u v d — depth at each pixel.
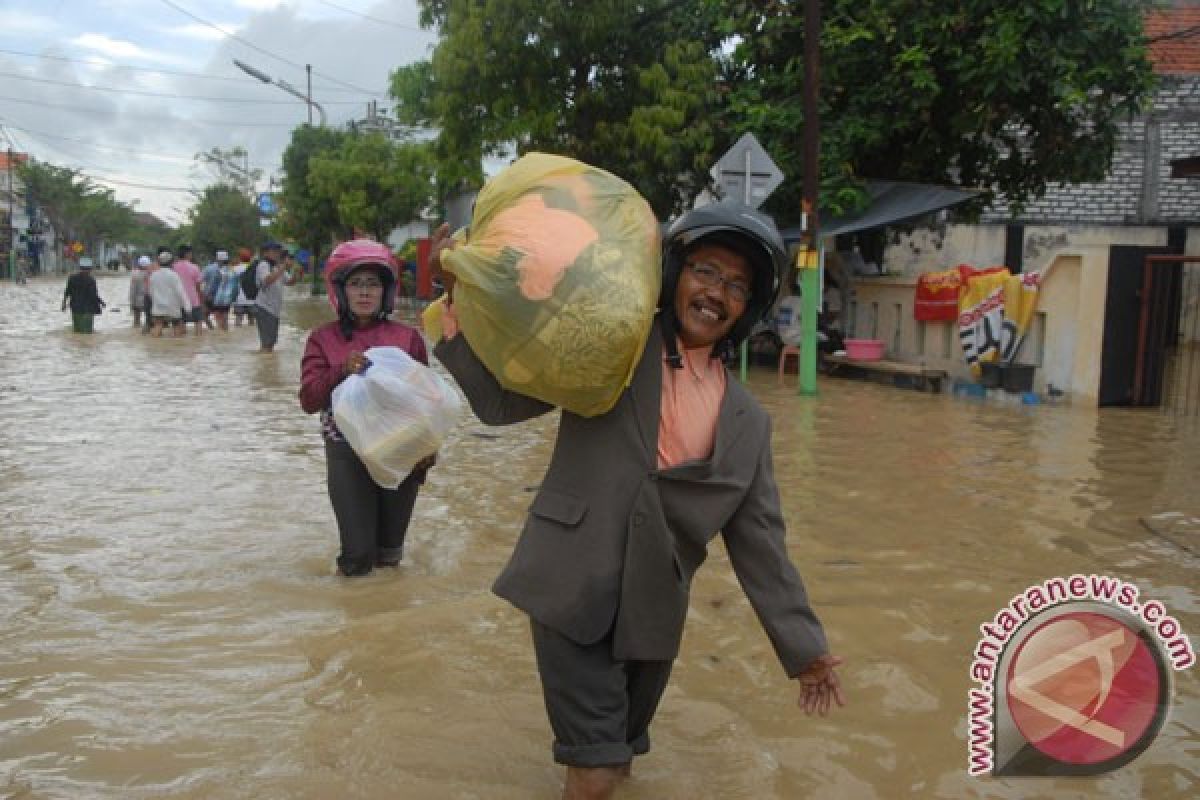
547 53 16.03
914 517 5.80
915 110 13.65
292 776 2.87
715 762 3.02
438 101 16.78
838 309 15.40
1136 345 10.67
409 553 5.07
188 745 3.04
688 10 16.41
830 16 13.98
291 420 9.15
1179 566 4.90
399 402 4.29
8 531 5.32
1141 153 19.88
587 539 2.46
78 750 3.00
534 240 2.35
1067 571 4.81
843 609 4.27
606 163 16.78
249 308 20.03
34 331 19.47
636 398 2.50
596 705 2.50
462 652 3.80
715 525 2.55
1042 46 12.67
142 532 5.36
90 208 75.69
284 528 5.49
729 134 15.89
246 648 3.81
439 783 2.86
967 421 9.56
